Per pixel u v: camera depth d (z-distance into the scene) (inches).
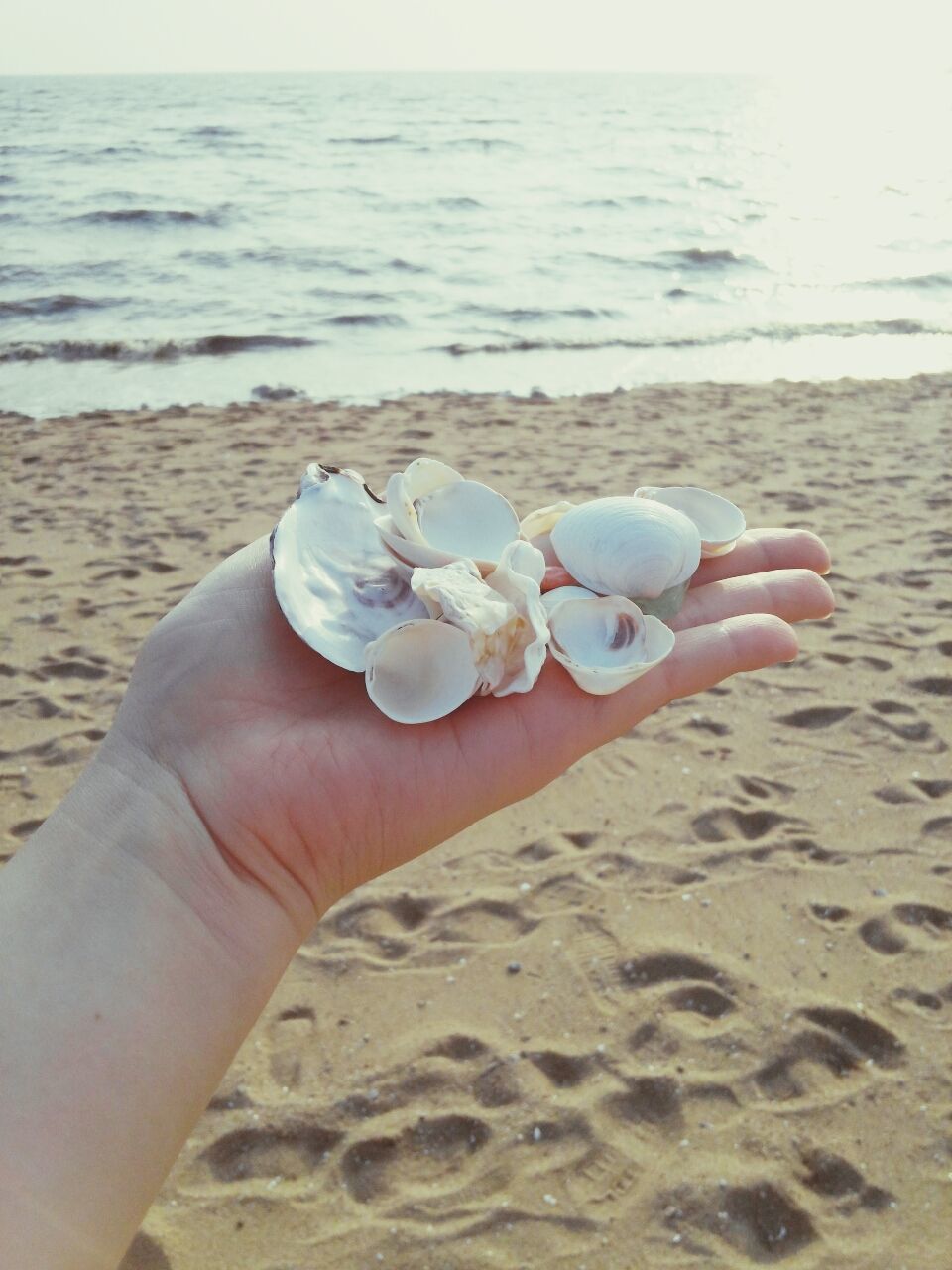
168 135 228.7
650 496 12.7
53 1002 6.0
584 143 238.4
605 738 8.8
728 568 12.1
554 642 9.1
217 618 8.4
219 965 6.8
